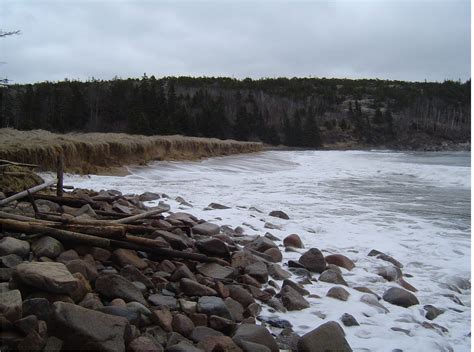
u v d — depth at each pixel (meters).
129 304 3.83
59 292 3.53
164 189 14.27
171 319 3.82
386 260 7.05
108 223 5.50
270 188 16.61
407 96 131.75
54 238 4.88
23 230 4.92
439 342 4.20
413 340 4.24
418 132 111.69
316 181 20.31
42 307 3.31
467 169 25.50
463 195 15.86
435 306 5.29
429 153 70.56
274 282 5.42
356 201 13.89
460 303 5.47
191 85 126.38
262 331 3.81
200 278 4.94
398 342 4.18
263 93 122.38
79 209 6.93
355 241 8.31
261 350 3.54
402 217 11.15
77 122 71.44
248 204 12.01
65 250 4.89
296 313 4.68
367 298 5.17
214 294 4.57
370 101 132.25
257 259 5.88
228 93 116.25
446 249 7.99
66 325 3.06
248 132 85.31
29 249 4.60
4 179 8.32
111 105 75.31
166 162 23.62
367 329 4.45
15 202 6.66
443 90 136.75
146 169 20.38
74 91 73.94
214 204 10.68
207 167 24.41
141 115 62.09
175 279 4.84
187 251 5.77
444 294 5.71
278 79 144.62
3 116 49.62
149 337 3.46
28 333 3.10
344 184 19.28
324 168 29.33
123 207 7.79
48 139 16.83
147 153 23.09
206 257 5.45
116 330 3.15
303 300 4.90
